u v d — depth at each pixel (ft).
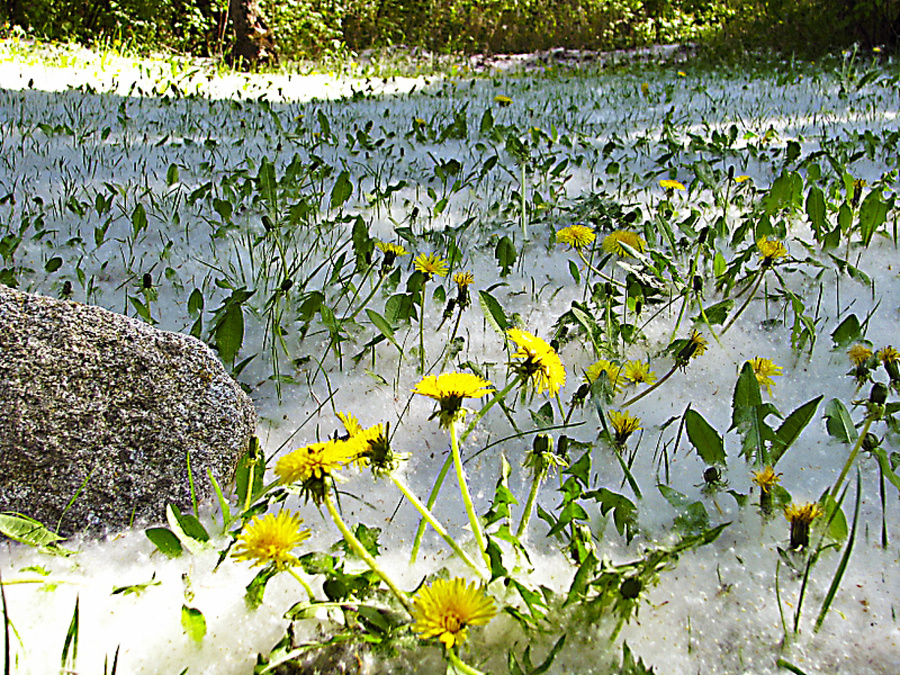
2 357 5.49
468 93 27.63
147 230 10.73
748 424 5.90
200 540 4.97
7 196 10.70
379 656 4.28
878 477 5.95
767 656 4.44
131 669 4.31
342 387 7.30
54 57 28.73
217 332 7.03
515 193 11.82
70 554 5.17
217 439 5.93
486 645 4.40
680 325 8.37
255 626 4.59
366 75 33.50
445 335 8.16
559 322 7.80
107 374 5.72
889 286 9.11
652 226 10.21
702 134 18.04
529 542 5.28
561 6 46.55
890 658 4.42
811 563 4.64
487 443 6.48
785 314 8.22
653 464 6.22
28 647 4.39
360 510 5.66
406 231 10.14
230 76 30.73
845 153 14.07
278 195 11.73
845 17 35.63
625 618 4.28
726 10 46.09
